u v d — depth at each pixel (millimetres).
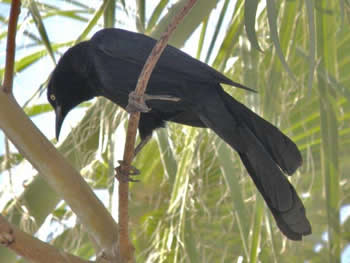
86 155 9688
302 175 10938
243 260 10023
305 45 9164
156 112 9609
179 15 6500
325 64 8414
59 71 10789
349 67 10398
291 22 8688
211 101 8977
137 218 10734
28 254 6641
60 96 11047
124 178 7355
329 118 8195
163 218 10219
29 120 7387
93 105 9805
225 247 10164
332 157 8047
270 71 8750
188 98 9094
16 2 7410
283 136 8617
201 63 8977
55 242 10320
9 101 7348
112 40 9734
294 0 8625
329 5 8422
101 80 9891
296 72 9984
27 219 8477
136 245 10547
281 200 8453
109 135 9445
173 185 9234
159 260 9414
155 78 9117
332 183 7965
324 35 8445
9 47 7410
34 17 9328
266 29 9547
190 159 9195
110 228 7359
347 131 10930
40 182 8586
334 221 7816
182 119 9664
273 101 8797
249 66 8977
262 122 8664
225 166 8711
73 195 7293
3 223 6570
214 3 9164
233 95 9852
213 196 10297
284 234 8312
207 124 9031
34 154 7250
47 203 8570
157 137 9633
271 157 8695
